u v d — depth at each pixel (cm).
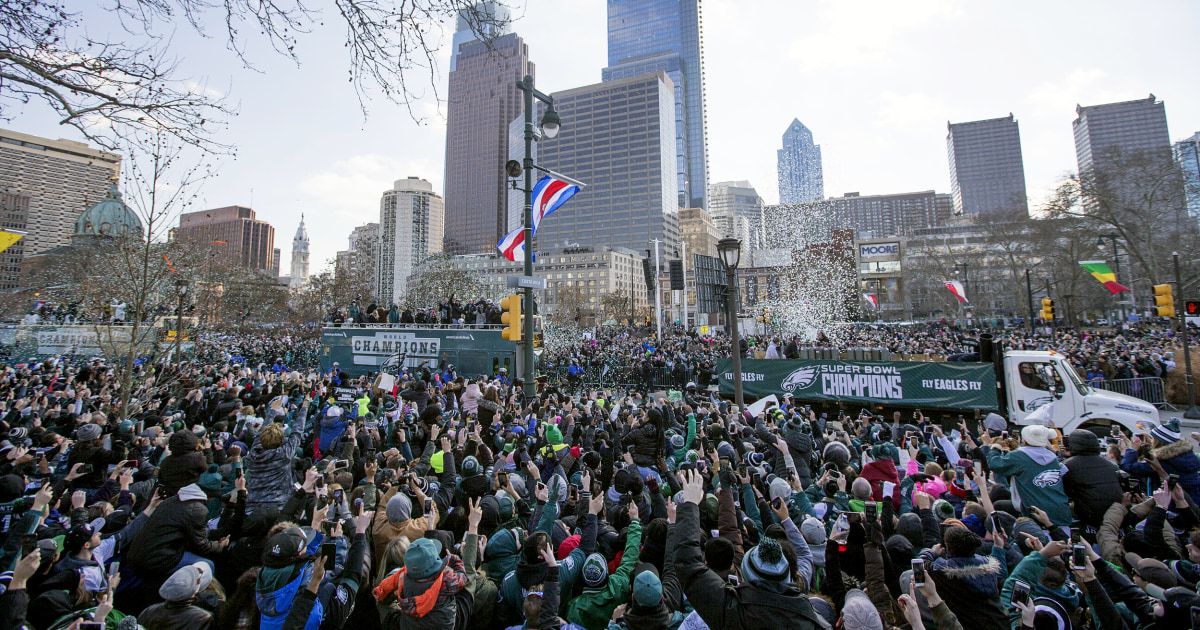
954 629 289
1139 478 662
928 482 600
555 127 1253
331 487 446
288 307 6706
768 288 5894
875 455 652
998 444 785
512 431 884
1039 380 1257
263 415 1081
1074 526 577
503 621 392
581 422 1064
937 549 402
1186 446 580
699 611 326
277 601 320
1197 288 4053
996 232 5853
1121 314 6219
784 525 428
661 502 500
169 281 1605
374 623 377
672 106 15712
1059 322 5816
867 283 10162
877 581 349
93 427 628
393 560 400
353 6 471
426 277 6469
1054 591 346
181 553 421
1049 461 575
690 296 5419
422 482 568
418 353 2261
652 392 2298
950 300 7094
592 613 375
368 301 5784
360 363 2388
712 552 340
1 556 384
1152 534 465
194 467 465
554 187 1371
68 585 356
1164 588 383
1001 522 477
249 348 3594
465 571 368
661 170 14138
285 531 338
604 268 13250
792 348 2169
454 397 1240
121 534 457
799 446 764
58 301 3064
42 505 389
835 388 1557
